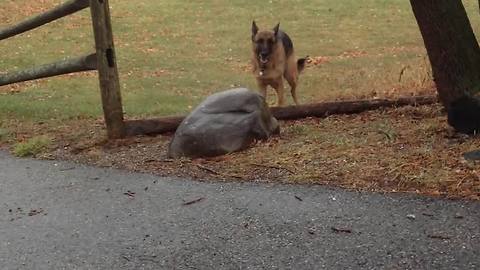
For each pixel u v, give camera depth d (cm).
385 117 656
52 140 665
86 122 770
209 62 1438
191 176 515
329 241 384
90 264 374
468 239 374
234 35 1762
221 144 558
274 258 368
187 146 562
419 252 363
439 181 457
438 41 560
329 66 1359
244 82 1197
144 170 541
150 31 1831
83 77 1241
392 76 995
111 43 627
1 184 530
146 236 409
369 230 395
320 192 459
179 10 2116
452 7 561
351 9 2078
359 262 357
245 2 2212
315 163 514
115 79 634
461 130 552
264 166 518
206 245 390
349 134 595
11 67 1403
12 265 378
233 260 369
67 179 533
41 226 436
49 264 377
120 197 481
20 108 885
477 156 488
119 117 641
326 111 688
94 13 618
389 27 1819
